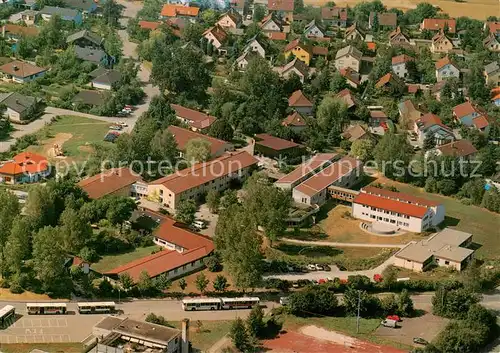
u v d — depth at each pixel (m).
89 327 168.38
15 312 172.00
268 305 180.62
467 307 176.62
